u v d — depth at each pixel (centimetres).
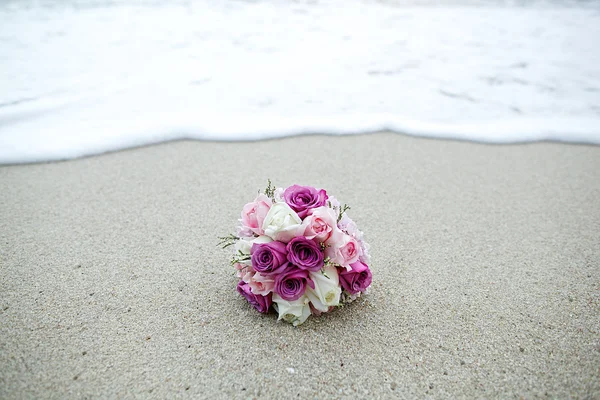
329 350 87
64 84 212
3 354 85
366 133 177
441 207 132
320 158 157
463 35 308
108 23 307
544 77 239
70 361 84
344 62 251
